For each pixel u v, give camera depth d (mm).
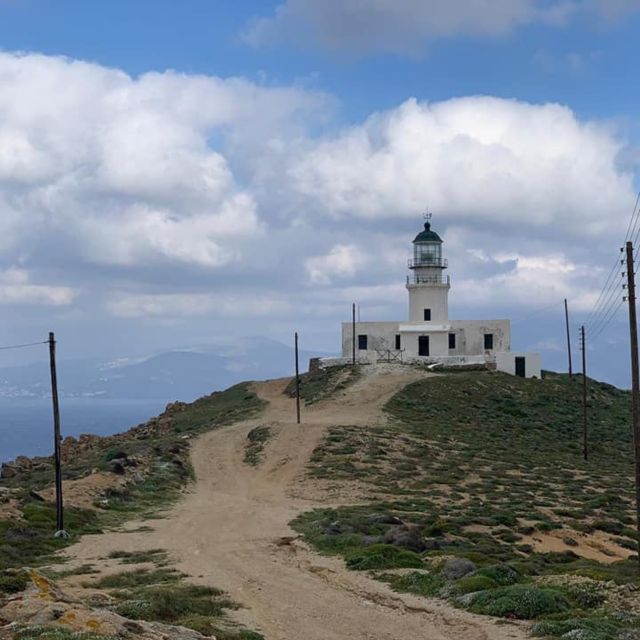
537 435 81250
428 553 33375
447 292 114750
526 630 21953
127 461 62312
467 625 22719
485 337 111625
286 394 103125
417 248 115625
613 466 70000
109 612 20172
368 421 78688
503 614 23531
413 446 68625
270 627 23094
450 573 27969
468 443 72875
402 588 27562
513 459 67625
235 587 28266
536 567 31062
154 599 24297
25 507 44188
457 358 106875
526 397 94688
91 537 39750
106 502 49469
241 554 34562
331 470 60531
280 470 62594
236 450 71688
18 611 19438
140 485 56250
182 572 30859
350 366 107938
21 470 71562
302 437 71500
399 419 80438
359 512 45500
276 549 35688
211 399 112062
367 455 64750
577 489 57156
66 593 24781
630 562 34719
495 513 45938
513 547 37594
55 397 41812
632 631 21469
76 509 45406
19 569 26234
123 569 31750
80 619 18672
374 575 29625
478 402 90688
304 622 23594
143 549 36344
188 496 54906
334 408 86625
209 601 25672
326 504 50406
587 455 74438
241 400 104375
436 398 90688
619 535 43469
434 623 23188
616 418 93000
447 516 44656
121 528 42812
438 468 61406
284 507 49094
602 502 51344
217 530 41094
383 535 37094
